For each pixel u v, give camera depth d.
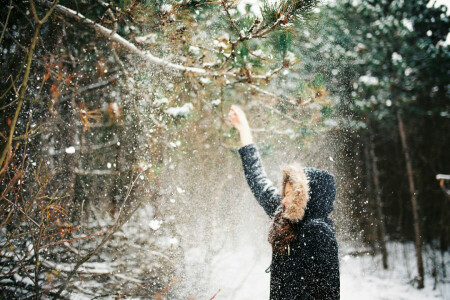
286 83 3.61
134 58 3.08
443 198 8.60
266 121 3.54
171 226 4.30
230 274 4.33
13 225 2.18
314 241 1.29
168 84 2.89
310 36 5.23
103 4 2.15
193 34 2.48
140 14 2.12
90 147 3.88
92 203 4.52
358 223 7.72
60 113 3.43
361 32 7.36
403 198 9.30
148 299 2.91
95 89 3.62
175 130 2.87
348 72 6.73
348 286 6.03
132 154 3.80
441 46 8.45
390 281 6.52
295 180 1.37
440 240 7.79
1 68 2.47
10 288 2.16
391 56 7.48
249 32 2.05
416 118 9.53
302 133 3.18
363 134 8.21
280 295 1.35
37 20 1.41
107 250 3.48
